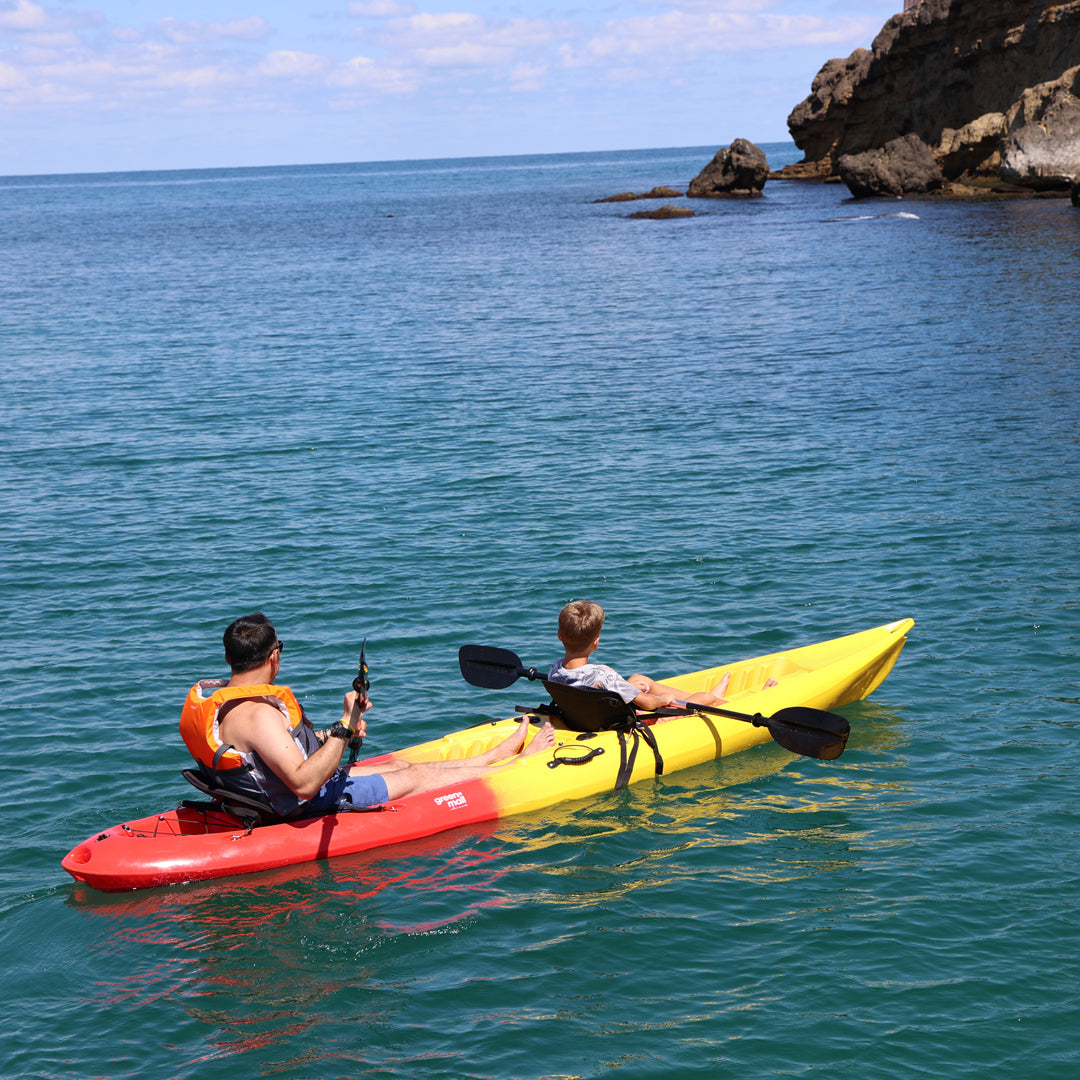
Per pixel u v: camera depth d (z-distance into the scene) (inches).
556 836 225.1
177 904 201.3
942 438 539.2
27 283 1622.8
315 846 215.2
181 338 1020.5
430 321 1085.1
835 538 408.5
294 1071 156.0
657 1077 152.8
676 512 449.7
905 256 1354.6
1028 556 378.3
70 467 557.9
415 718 279.0
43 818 231.6
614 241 1931.6
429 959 182.5
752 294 1147.9
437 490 495.8
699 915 193.5
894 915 190.9
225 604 364.2
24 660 320.5
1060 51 1915.6
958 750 255.9
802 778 248.5
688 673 299.0
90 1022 168.6
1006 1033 160.1
